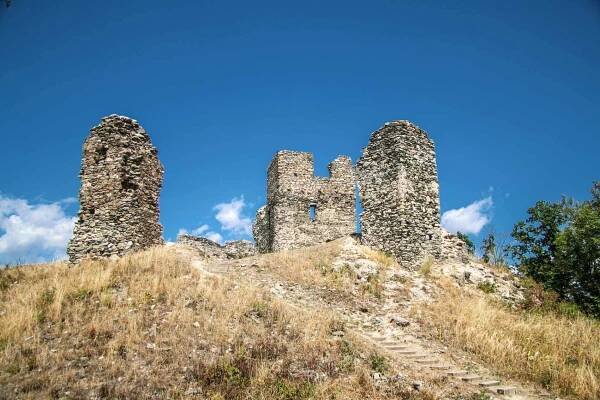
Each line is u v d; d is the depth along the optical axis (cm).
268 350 1250
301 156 3784
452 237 2741
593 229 2462
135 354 1191
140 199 2233
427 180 2623
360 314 1794
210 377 1108
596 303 2300
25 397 980
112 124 2244
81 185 2183
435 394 1141
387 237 2492
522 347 1512
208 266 2336
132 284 1628
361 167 2692
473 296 2136
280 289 1945
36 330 1298
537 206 2852
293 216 3653
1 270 1902
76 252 2078
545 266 2603
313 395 1065
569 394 1246
